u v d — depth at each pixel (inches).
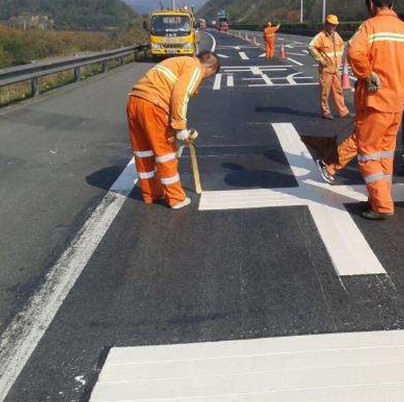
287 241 178.4
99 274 160.7
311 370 114.9
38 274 162.2
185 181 247.9
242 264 163.3
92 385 113.3
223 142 327.6
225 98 523.5
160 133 201.3
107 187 243.6
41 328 134.0
